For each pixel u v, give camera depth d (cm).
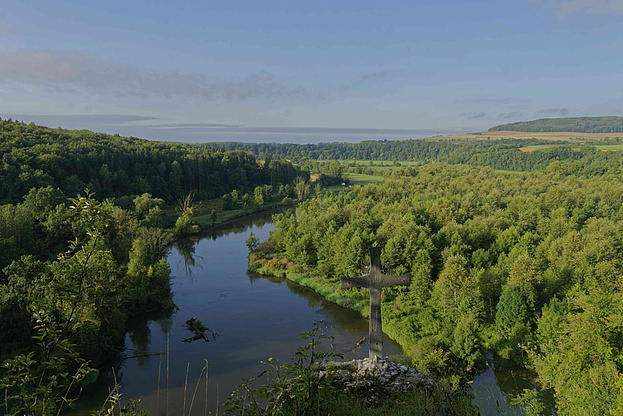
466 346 4016
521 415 2573
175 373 4091
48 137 15300
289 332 5125
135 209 11362
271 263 7994
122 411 768
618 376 2173
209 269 8050
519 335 4353
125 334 5009
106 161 13750
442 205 9944
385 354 4506
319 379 941
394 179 16925
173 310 5809
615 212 9856
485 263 6469
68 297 858
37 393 694
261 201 16238
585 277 4962
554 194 10775
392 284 1870
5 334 3619
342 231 7719
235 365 4262
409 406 1285
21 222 6650
